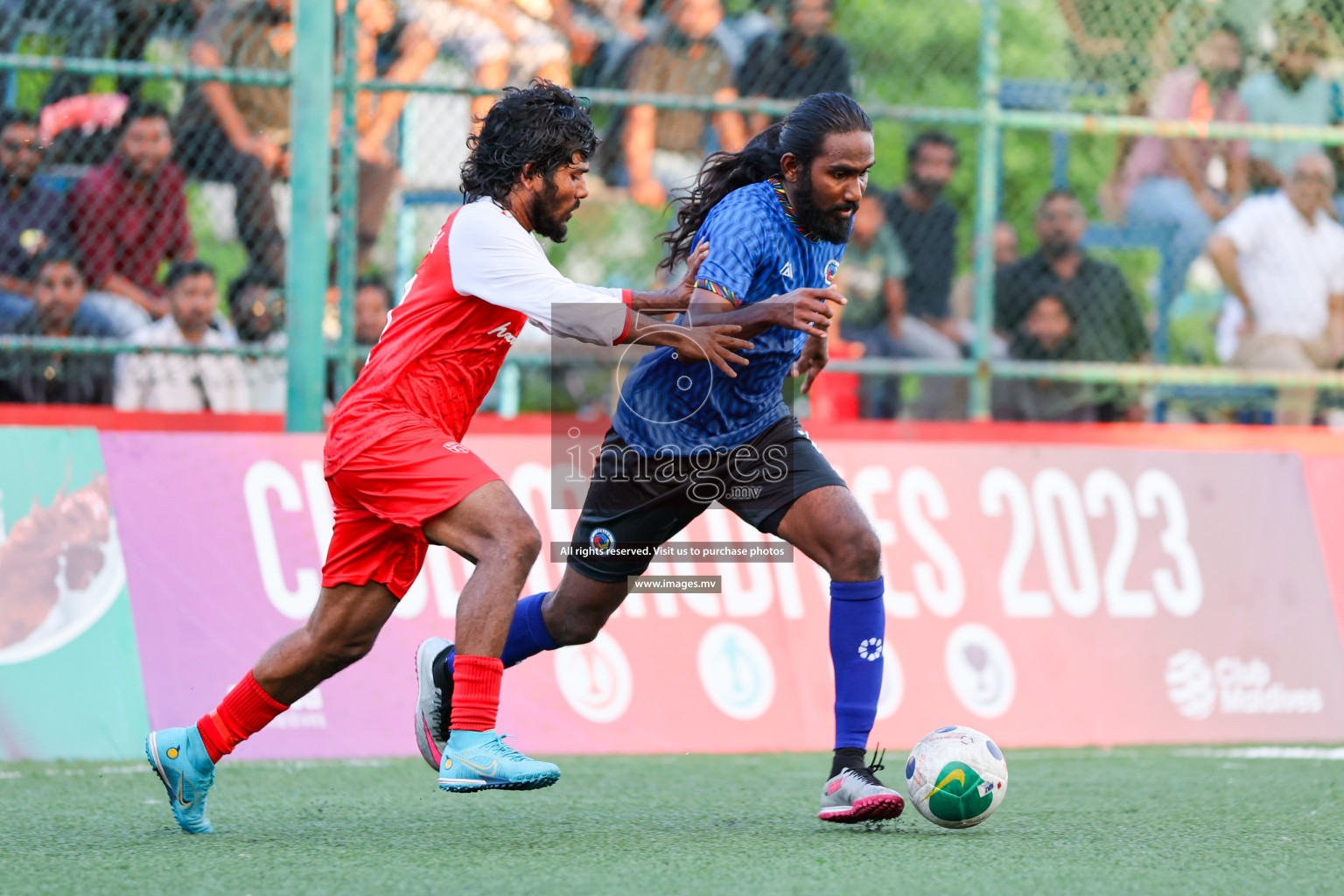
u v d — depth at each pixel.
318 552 20.89
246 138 24.69
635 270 27.56
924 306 27.66
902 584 22.20
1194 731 22.86
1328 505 24.66
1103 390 27.45
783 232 13.41
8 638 19.34
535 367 27.06
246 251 24.83
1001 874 10.97
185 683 19.83
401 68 26.64
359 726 19.98
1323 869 11.44
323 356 22.06
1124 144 30.20
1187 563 23.58
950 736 13.33
